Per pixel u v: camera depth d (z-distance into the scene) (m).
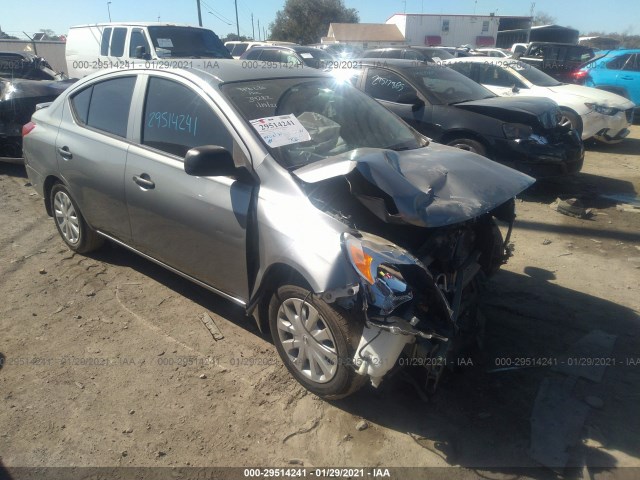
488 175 3.29
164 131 3.60
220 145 3.27
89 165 4.04
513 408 2.95
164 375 3.20
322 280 2.61
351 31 44.00
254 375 3.20
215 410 2.92
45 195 4.77
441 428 2.81
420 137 4.01
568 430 2.79
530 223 5.82
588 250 5.09
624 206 6.41
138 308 3.93
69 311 3.88
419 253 2.88
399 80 7.05
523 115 6.27
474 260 3.37
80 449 2.66
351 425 2.83
